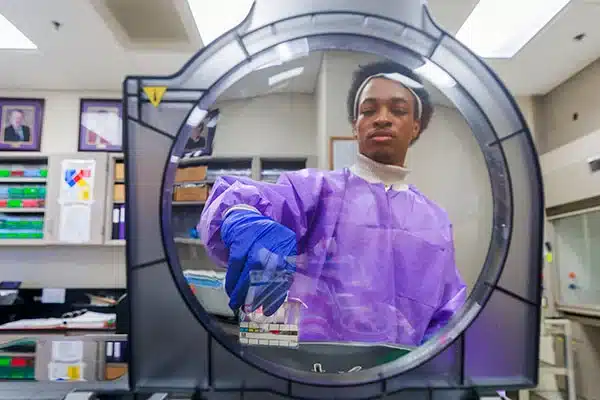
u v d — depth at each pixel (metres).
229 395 0.49
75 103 3.43
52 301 3.23
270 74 0.59
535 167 0.51
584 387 0.75
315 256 0.64
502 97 0.52
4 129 3.38
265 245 0.56
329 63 0.59
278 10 0.53
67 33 2.54
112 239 3.06
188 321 0.49
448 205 0.61
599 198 2.62
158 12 2.25
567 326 1.47
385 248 0.64
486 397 0.48
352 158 0.68
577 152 2.75
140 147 0.50
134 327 0.49
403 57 0.54
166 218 0.50
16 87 3.38
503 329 0.50
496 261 0.51
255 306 0.54
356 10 0.53
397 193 0.67
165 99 0.50
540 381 0.50
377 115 0.65
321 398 0.49
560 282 3.01
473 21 2.38
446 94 0.56
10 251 3.34
